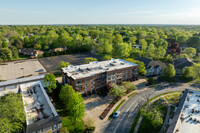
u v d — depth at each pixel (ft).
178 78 279.69
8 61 393.50
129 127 150.71
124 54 380.99
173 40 588.91
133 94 217.97
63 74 228.84
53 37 607.37
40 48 560.20
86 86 207.62
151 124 149.89
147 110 156.15
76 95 161.07
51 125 132.05
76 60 407.85
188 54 391.04
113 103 193.06
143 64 277.03
